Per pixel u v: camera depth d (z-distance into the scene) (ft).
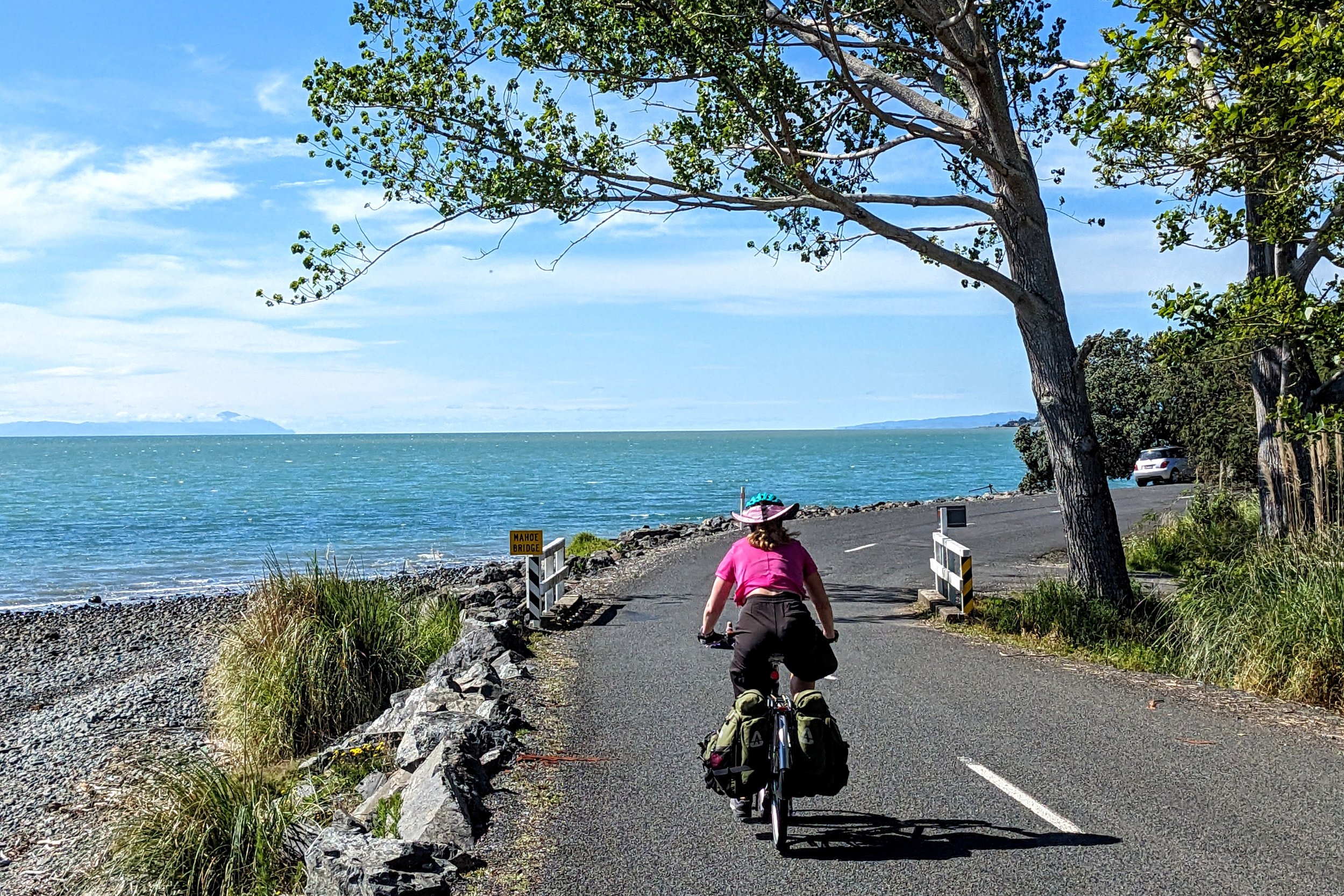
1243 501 71.87
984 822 18.89
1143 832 18.11
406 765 24.38
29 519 164.76
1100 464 45.06
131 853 22.99
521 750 24.59
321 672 36.60
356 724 35.94
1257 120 26.89
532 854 17.99
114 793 34.27
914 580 61.05
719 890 16.15
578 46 42.14
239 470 393.29
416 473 341.82
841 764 17.61
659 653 38.58
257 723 35.73
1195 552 62.08
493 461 475.31
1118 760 22.82
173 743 39.60
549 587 50.70
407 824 19.84
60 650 65.21
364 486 259.60
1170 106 28.66
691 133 43.80
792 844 18.10
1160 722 26.50
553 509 174.50
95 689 53.26
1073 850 17.30
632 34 41.42
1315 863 16.53
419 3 42.11
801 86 42.45
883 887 16.01
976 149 43.11
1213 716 27.17
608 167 46.09
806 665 17.88
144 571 104.53
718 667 35.63
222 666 40.22
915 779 21.74
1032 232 45.21
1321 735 24.86
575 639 42.11
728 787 17.76
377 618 40.45
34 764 39.22
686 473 328.90
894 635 42.37
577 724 27.37
